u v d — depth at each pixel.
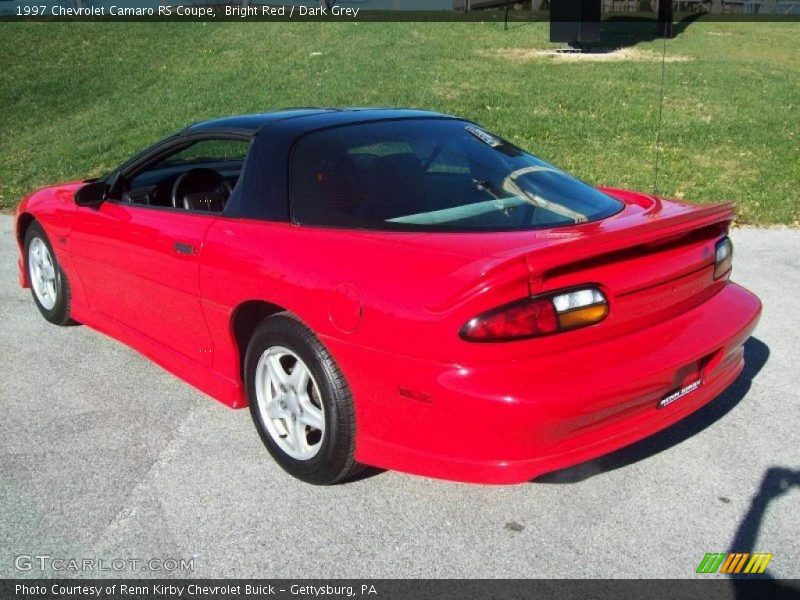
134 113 15.03
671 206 3.44
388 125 3.52
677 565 2.64
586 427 2.64
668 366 2.73
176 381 4.19
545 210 3.11
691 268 2.97
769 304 5.45
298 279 2.95
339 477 3.04
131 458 3.39
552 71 18.12
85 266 4.40
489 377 2.52
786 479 3.16
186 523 2.92
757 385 4.07
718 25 27.19
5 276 6.30
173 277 3.63
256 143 3.46
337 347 2.83
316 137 3.37
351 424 2.90
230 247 3.28
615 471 3.24
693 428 3.60
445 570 2.64
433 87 16.30
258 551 2.75
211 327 3.49
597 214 3.17
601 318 2.65
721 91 15.98
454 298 2.53
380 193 3.10
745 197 9.12
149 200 4.07
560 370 2.57
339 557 2.71
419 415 2.66
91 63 20.08
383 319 2.67
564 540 2.79
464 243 2.75
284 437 3.27
